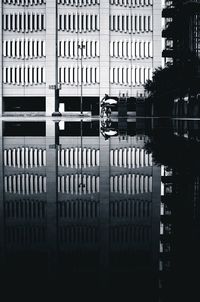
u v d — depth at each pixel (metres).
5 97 87.75
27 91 85.81
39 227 4.08
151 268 3.01
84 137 18.53
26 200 5.38
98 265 3.07
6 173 7.84
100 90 85.19
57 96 83.81
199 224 4.21
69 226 4.13
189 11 64.69
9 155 11.12
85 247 3.48
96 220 4.36
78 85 85.38
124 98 60.94
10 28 85.00
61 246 3.51
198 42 64.62
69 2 84.44
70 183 6.71
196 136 18.88
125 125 32.16
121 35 85.12
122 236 3.79
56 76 85.19
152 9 84.75
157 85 62.34
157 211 4.77
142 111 66.44
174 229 4.03
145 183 6.68
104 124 34.31
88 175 7.58
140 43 85.25
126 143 15.17
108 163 9.37
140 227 4.09
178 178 7.16
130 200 5.39
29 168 8.55
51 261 3.15
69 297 2.54
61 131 23.67
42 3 84.44
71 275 2.88
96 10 84.56
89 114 82.06
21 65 85.56
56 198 5.52
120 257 3.24
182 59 52.69
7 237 3.74
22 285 2.72
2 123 37.09
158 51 85.00
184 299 2.53
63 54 85.19
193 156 10.73
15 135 20.11
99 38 84.75
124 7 84.69
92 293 2.60
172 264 3.09
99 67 85.12
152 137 18.33
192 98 49.34
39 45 85.12
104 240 3.66
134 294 2.58
